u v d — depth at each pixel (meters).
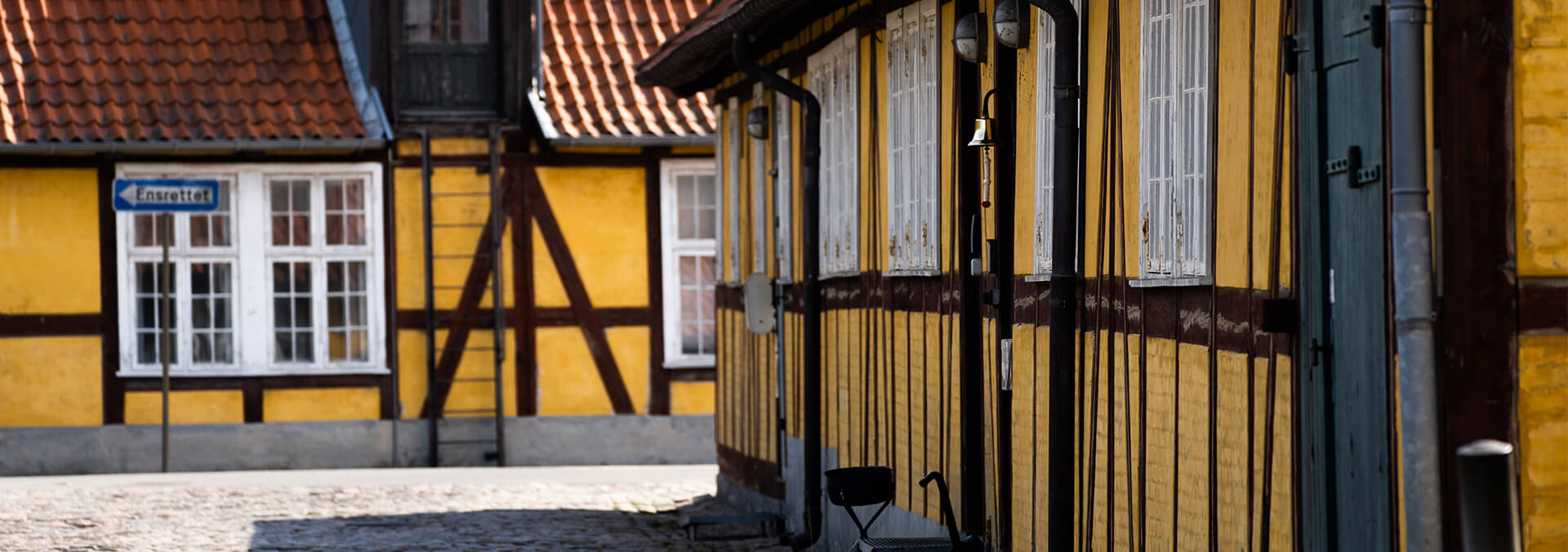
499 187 18.95
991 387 8.78
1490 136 4.84
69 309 18.31
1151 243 6.84
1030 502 8.19
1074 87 7.39
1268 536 5.84
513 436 19.03
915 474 9.88
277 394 18.66
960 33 8.75
